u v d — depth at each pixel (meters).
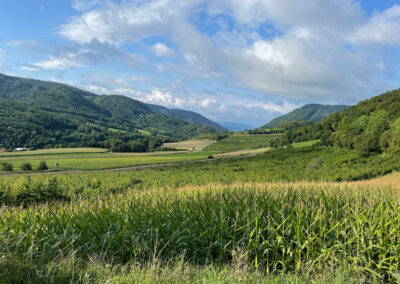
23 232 4.39
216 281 3.27
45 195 14.70
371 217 4.42
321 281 3.44
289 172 48.44
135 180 39.22
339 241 4.06
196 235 4.46
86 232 4.52
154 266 3.49
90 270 3.54
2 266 3.30
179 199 5.99
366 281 3.68
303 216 4.54
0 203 13.29
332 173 41.06
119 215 4.99
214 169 62.84
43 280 3.20
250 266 3.78
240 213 4.78
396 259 3.75
